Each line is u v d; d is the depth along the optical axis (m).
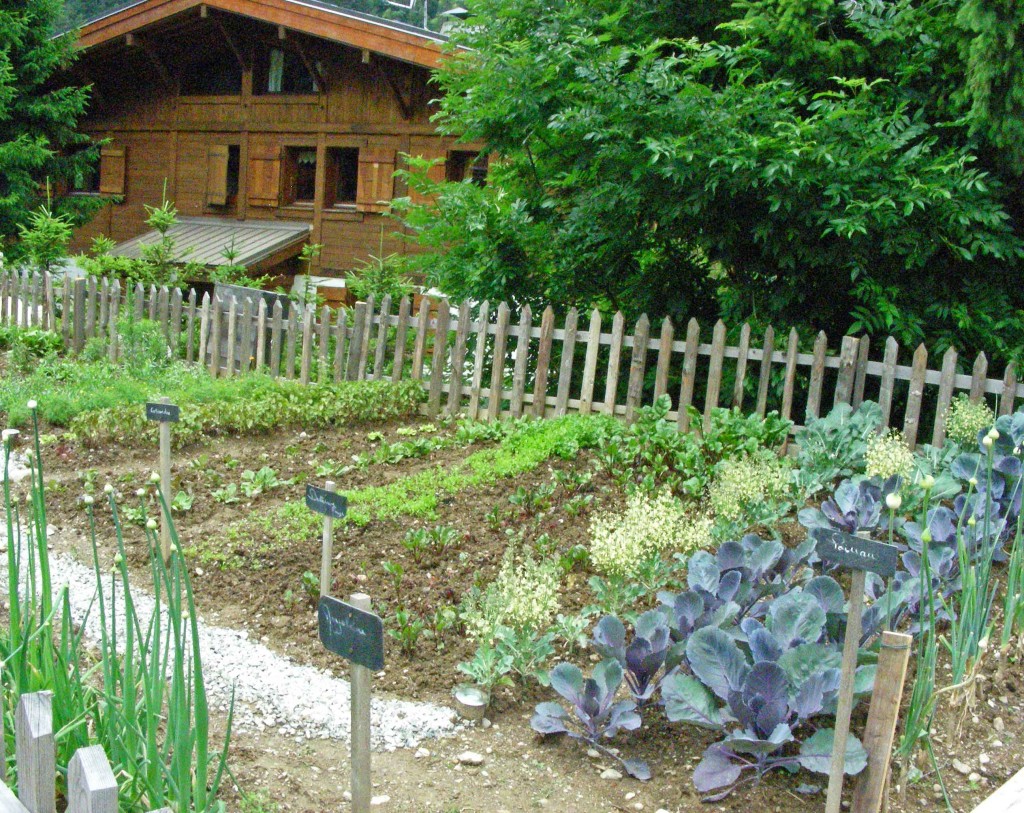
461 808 3.51
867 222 7.49
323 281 17.36
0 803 2.35
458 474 7.42
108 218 20.45
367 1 29.97
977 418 6.72
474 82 10.07
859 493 5.58
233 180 19.42
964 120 7.63
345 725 3.98
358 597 2.88
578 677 3.96
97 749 2.06
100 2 33.62
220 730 3.90
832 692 3.68
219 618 5.09
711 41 8.97
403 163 16.77
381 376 10.18
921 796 3.66
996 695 4.37
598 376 9.54
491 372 9.62
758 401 8.02
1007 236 7.76
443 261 9.85
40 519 3.04
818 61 8.58
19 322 14.11
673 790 3.67
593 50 9.11
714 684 3.74
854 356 7.64
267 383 10.05
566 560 5.52
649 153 8.16
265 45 18.39
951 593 4.81
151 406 5.33
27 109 18.98
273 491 7.29
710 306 9.41
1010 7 7.17
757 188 7.88
